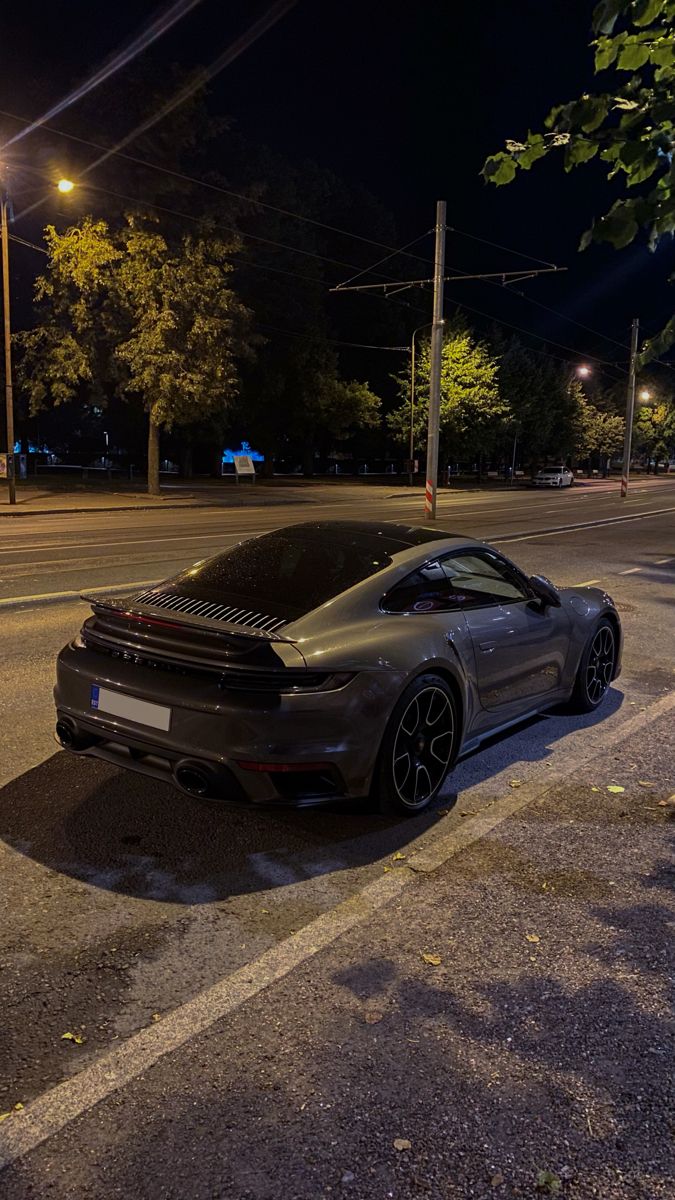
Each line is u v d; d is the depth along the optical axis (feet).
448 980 9.66
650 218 7.97
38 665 22.66
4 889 11.43
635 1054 8.50
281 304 160.35
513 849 13.07
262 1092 7.83
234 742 11.75
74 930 10.50
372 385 200.34
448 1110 7.68
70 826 13.38
